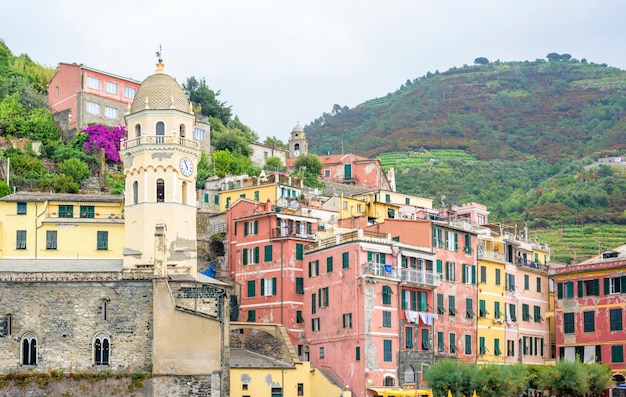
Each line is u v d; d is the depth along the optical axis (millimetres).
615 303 114062
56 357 90875
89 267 96375
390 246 106750
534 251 136375
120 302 91625
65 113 158625
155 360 89938
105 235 110625
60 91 162500
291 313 113750
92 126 152875
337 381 103875
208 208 143875
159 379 89625
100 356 90938
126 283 91875
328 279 108188
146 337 90812
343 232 113438
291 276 115000
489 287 119000
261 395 97875
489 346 117062
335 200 132500
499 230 135250
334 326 106125
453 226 115250
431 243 111500
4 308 91500
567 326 118562
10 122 151875
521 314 123938
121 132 153125
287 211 123125
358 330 102188
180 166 100688
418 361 106500
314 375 102375
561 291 119875
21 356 91062
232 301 119000
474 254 117688
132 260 98000
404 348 105375
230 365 96312
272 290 116000
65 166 141625
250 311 117562
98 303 91688
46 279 91688
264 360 101000
